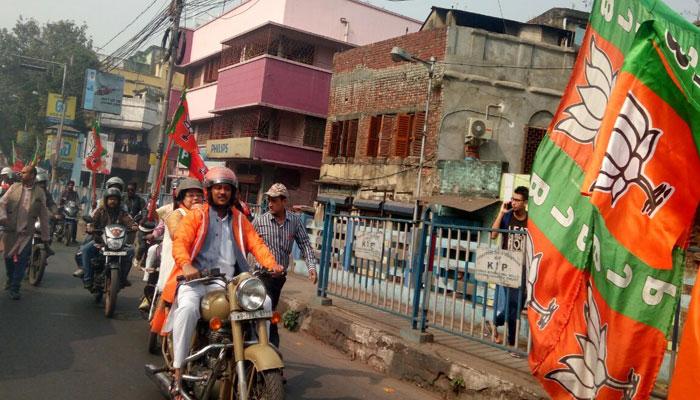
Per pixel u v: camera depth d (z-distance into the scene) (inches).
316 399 227.3
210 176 195.9
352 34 1080.8
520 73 724.7
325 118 1020.5
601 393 168.4
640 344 162.6
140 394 209.9
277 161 978.1
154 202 438.3
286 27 983.6
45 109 1940.2
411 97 754.2
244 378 160.6
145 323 321.7
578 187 183.6
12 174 627.5
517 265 238.7
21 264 348.2
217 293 176.1
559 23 965.2
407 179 738.8
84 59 1952.5
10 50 2089.1
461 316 264.1
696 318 147.1
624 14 183.9
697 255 227.1
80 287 414.0
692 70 162.2
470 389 235.5
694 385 144.0
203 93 1251.2
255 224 250.8
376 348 286.0
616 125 160.9
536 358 185.9
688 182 162.4
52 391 203.6
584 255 178.5
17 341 259.8
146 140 1857.8
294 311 353.4
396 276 301.9
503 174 622.8
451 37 708.7
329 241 357.7
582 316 178.4
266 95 967.0
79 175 1740.9
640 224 162.2
